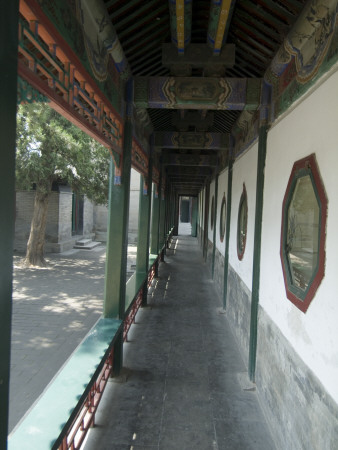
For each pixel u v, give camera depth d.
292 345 2.49
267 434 2.86
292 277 2.57
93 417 2.79
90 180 9.76
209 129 6.01
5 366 1.17
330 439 1.84
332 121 2.01
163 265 10.77
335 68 2.02
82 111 2.43
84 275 9.81
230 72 3.94
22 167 8.30
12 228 1.19
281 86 3.10
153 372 3.80
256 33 2.97
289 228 2.69
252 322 3.62
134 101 3.56
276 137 3.20
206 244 11.46
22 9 1.49
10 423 3.11
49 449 1.74
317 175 2.14
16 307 6.76
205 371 3.87
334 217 1.91
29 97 1.59
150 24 2.95
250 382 3.60
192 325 5.35
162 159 8.38
